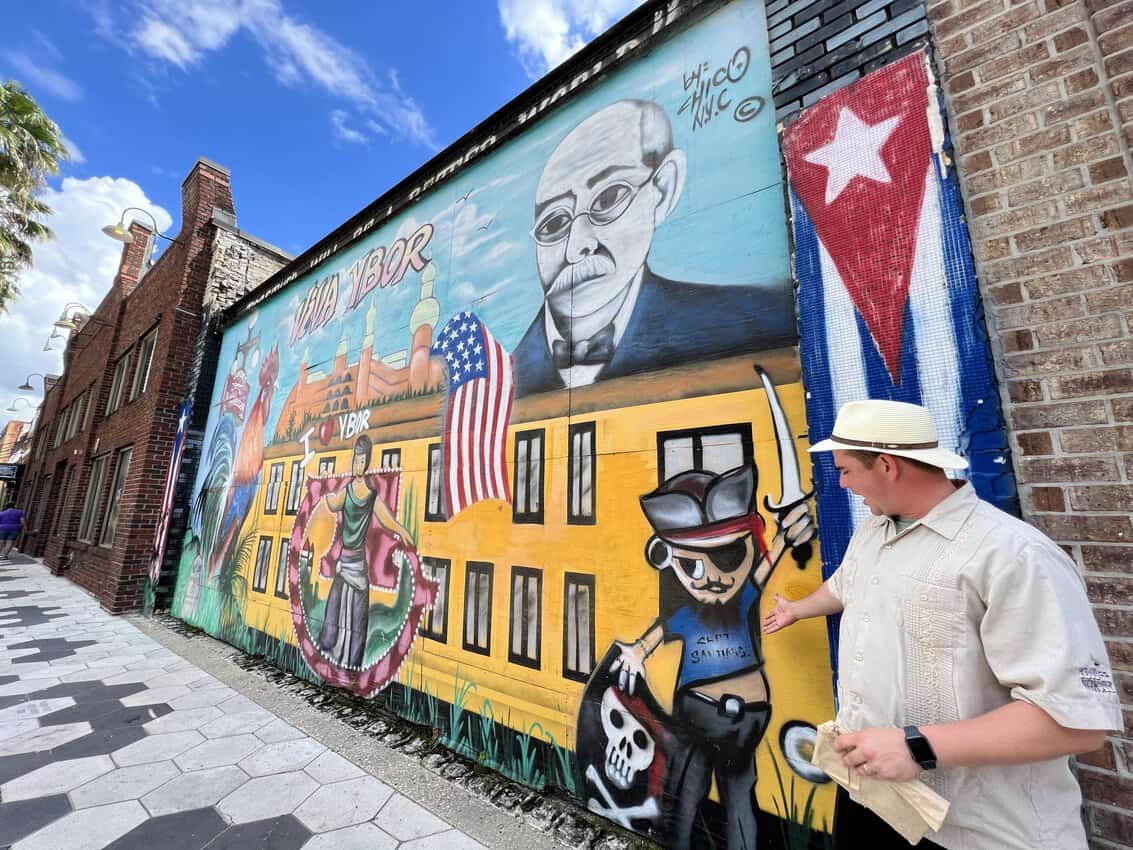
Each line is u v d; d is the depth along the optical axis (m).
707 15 2.86
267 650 5.00
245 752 3.09
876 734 0.98
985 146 1.75
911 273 1.82
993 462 1.56
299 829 2.32
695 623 2.27
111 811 2.46
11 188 10.74
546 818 2.42
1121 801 1.28
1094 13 1.61
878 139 1.98
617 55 3.23
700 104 2.78
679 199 2.76
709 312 2.51
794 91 2.30
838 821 1.28
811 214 2.12
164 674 4.57
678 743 2.21
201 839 2.24
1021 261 1.62
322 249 5.94
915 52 1.95
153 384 8.00
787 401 2.18
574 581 2.75
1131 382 1.40
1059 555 0.99
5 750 3.07
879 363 1.84
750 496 2.21
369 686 3.84
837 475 1.90
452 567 3.46
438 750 3.13
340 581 4.38
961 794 0.98
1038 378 1.54
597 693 2.53
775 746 1.96
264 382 6.36
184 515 7.21
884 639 1.12
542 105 3.64
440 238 4.30
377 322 4.79
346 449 4.73
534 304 3.38
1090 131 1.56
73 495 11.06
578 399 2.97
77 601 7.86
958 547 1.06
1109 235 1.49
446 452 3.73
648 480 2.56
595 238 3.11
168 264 9.12
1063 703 0.85
